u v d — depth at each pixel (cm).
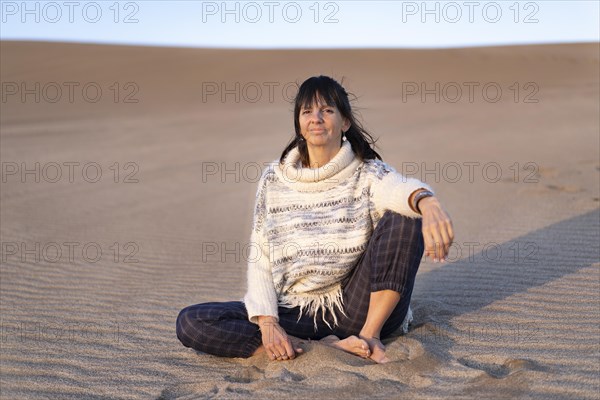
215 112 2389
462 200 797
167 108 2495
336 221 326
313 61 3597
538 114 1953
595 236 534
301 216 330
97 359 352
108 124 2073
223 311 333
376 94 2755
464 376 280
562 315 354
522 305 378
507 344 317
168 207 904
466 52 3847
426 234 284
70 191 1035
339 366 299
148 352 360
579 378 265
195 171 1245
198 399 287
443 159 1201
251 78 3219
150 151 1541
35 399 305
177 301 467
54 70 3162
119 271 568
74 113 2325
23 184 1095
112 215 850
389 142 1492
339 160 327
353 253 325
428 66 3503
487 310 375
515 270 455
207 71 3312
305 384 286
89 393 309
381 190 320
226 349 333
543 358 294
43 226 780
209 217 830
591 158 1095
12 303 471
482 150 1293
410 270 312
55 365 346
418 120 1938
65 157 1434
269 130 1919
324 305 332
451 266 486
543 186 832
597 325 333
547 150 1241
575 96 2405
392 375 287
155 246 671
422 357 297
